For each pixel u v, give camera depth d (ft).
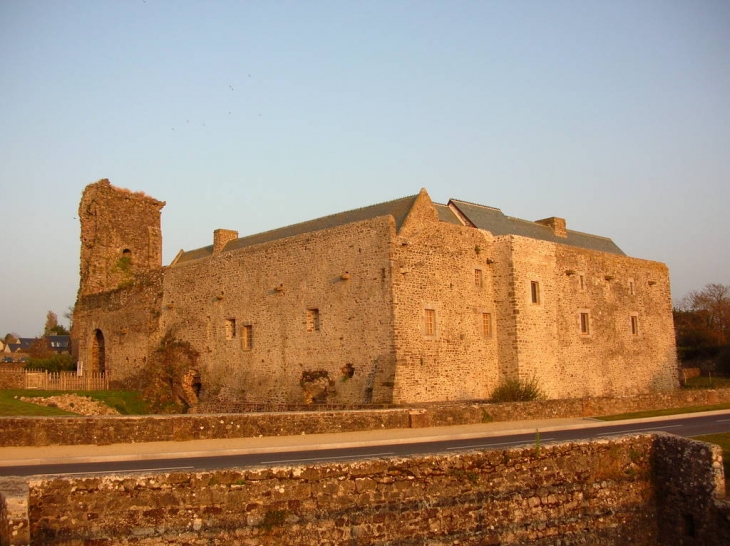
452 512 40.93
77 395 121.70
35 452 54.39
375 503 38.78
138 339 138.10
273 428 66.49
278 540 36.04
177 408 124.26
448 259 103.60
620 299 134.62
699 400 106.73
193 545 34.45
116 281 160.56
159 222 171.63
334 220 118.32
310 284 104.58
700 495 46.55
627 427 75.41
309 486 37.37
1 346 380.17
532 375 109.50
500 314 110.42
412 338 94.89
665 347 145.18
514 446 45.75
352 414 70.95
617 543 46.73
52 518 32.53
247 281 115.65
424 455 41.47
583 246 149.69
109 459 51.37
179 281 130.41
